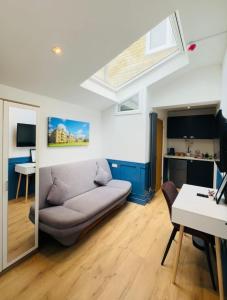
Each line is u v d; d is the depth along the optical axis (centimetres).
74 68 216
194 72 322
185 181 459
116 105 368
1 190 162
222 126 168
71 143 310
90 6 141
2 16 132
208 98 311
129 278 166
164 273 173
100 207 237
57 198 233
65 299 142
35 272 169
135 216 293
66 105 301
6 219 167
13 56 173
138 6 149
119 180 363
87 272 171
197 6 171
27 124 185
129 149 357
